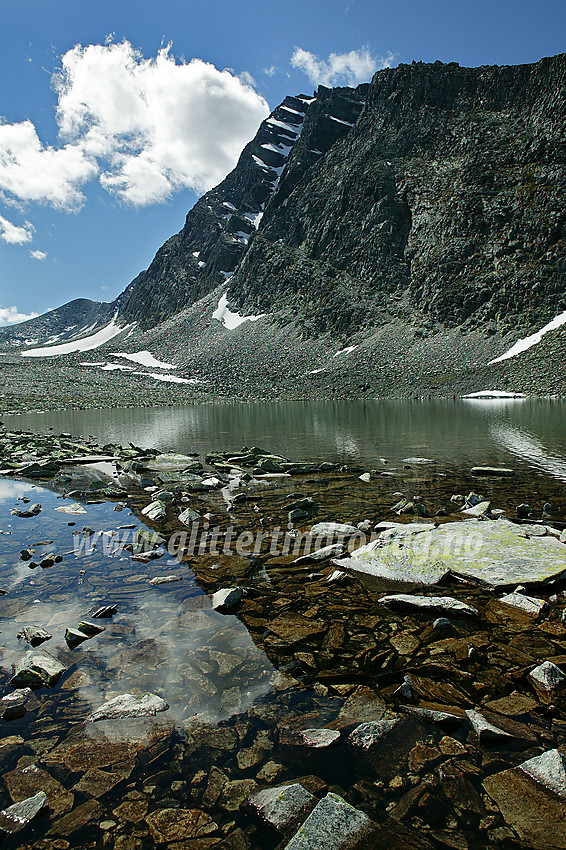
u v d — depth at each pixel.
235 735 3.76
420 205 100.56
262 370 91.88
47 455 19.20
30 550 8.24
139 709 4.05
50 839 2.89
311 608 6.00
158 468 16.47
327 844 2.80
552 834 2.86
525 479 13.71
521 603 5.94
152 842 2.86
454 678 4.47
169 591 6.56
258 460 17.41
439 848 2.78
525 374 62.44
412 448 20.48
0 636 5.36
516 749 3.55
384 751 3.55
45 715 4.04
